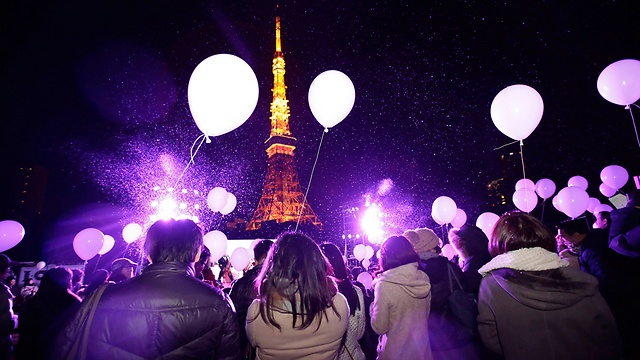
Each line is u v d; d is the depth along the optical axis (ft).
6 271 12.96
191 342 5.87
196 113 12.99
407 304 8.44
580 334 5.99
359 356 8.41
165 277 6.28
